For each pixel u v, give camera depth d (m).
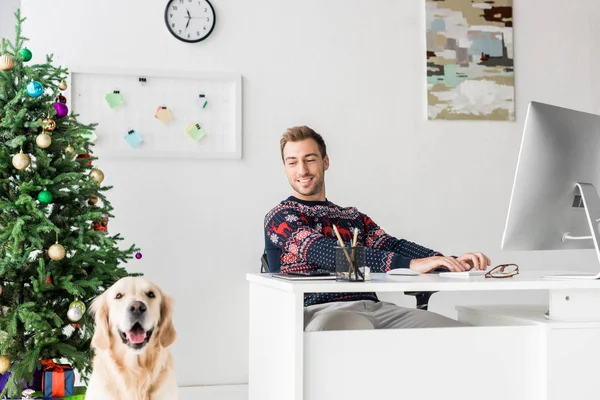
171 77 3.81
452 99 4.12
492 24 4.20
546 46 4.29
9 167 2.72
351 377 1.76
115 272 2.78
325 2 4.01
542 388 1.87
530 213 1.99
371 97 4.05
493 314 2.11
